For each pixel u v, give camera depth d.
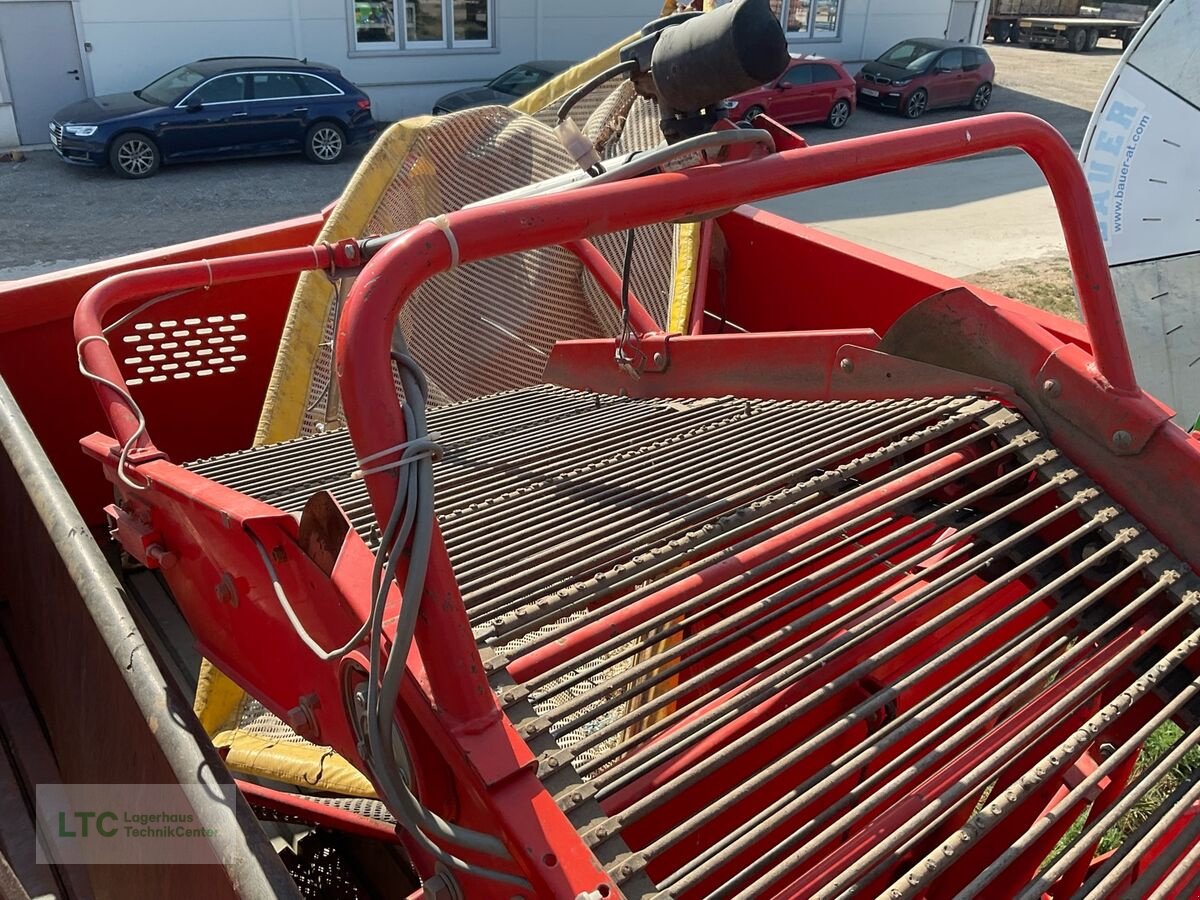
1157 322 3.40
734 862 1.79
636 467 1.91
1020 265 9.74
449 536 1.63
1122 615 1.64
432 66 17.70
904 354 2.17
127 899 1.70
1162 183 3.29
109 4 14.71
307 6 16.19
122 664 1.53
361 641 1.15
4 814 2.05
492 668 1.26
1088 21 32.69
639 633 1.41
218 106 13.38
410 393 1.11
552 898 1.01
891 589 1.65
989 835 1.72
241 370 3.54
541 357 3.79
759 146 1.40
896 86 19.36
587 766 1.27
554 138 3.89
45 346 3.11
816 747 1.33
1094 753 1.88
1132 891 1.40
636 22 19.12
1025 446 1.89
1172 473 1.77
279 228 3.45
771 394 2.34
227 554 1.47
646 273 3.89
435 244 1.13
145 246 10.20
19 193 12.30
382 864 2.16
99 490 3.36
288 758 2.32
